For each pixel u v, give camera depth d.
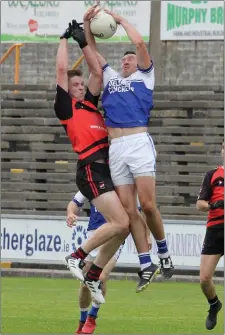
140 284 33.62
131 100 32.97
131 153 32.72
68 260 33.47
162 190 73.94
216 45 83.31
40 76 86.75
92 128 33.41
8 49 87.19
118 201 32.94
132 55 33.84
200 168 75.00
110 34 33.66
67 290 57.28
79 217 67.00
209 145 76.25
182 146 76.12
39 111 80.12
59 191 75.81
